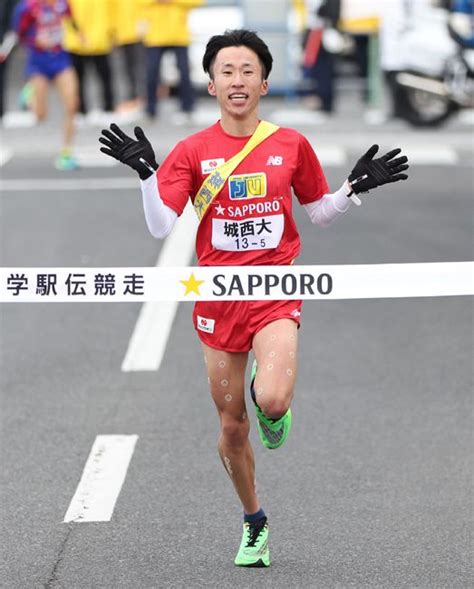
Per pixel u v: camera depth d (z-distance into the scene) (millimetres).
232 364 15219
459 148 45156
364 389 22578
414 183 39812
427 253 31016
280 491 18156
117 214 35719
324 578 15297
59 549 16297
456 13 46969
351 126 48312
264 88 15180
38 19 40906
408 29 46938
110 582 15273
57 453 19734
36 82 41875
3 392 22594
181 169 14922
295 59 55188
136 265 30297
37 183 40062
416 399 22062
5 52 50438
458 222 34500
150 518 17234
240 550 15734
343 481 18500
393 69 47156
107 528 16922
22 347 25250
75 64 49719
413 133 46906
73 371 23688
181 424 20859
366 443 20047
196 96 56844
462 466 19062
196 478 18625
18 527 17016
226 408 15328
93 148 45188
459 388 22641
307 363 24031
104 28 49625
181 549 16234
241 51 14758
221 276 15008
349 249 31594
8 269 15328
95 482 18516
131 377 23297
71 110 41719
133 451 19719
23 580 15367
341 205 15188
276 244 15156
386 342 25328
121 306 28094
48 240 32812
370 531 16734
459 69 46656
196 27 54500
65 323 26844
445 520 17062
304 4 53469
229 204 14992
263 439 15344
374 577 15312
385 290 15188
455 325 26484
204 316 15227
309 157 15250
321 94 51094
